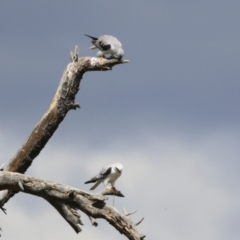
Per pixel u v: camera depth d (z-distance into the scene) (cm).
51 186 1938
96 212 1945
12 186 1944
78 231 2192
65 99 2381
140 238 1964
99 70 2356
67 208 2144
